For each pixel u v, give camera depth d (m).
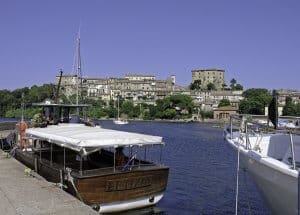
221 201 20.17
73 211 11.80
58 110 25.64
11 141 27.61
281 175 9.80
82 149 15.41
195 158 39.59
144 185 16.47
